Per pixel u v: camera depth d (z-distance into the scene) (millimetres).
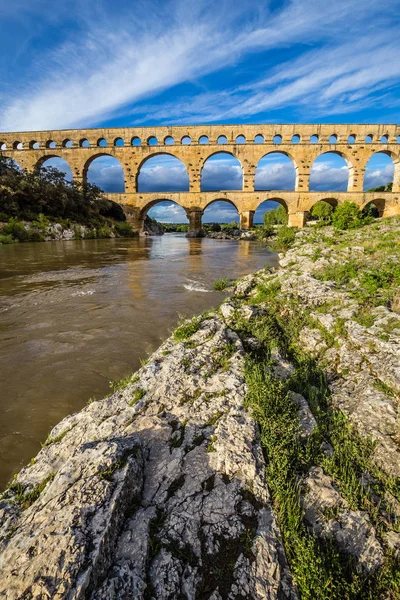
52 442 4941
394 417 5066
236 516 3430
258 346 7965
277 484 3785
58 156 69125
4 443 5113
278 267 21203
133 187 68688
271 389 5441
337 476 4078
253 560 3039
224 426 4652
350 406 5574
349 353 7117
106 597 2502
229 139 66812
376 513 3633
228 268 22844
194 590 2777
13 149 69438
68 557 2623
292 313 10180
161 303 13328
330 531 3422
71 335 9734
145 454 4223
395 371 5875
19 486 3986
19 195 49188
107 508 3086
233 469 3963
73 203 57375
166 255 31234
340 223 35500
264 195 66312
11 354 8398
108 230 60438
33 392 6586
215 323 8977
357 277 12461
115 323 10836
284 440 4426
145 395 5621
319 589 2836
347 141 66000
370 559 3170
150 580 2773
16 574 2590
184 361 6578
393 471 4238
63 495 3283
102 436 4641
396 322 7578
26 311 12172
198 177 67188
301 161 66062
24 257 27938
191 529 3246
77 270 21641
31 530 3033
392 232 25156
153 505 3500
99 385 6855
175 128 66875
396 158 67125
